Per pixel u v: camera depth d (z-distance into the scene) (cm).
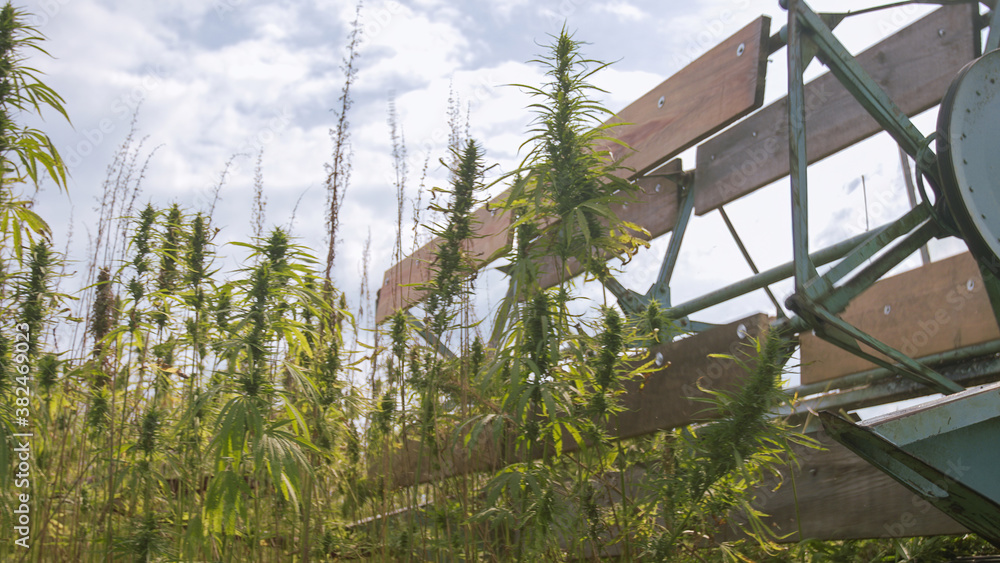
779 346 215
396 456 332
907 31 373
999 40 327
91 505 281
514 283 254
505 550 251
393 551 290
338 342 303
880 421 185
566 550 262
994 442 193
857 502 248
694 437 237
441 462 269
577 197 256
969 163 296
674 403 256
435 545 264
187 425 250
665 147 409
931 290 363
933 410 188
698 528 233
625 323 241
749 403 212
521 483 234
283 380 278
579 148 258
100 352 306
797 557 263
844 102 388
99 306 317
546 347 238
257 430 213
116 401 288
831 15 342
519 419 224
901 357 302
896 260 321
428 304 275
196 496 257
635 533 236
